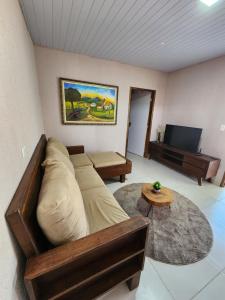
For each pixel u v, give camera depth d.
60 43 2.48
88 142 3.52
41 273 0.69
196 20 1.73
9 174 0.75
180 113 3.75
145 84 3.80
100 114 3.43
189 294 1.18
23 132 1.17
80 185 1.83
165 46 2.45
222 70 2.79
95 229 1.20
